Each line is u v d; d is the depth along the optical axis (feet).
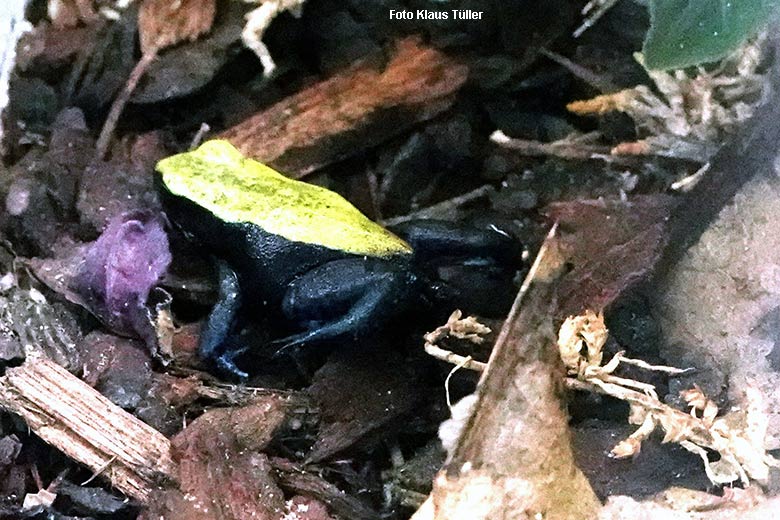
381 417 0.86
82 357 0.87
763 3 0.83
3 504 0.84
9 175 0.91
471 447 0.82
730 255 0.87
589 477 0.83
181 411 0.86
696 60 0.84
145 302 0.87
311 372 0.87
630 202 0.89
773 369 0.85
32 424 0.84
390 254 0.87
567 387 0.84
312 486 0.84
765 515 0.82
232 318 0.87
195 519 0.83
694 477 0.83
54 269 0.88
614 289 0.87
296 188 0.89
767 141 0.88
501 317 0.87
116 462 0.84
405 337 0.87
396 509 0.84
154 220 0.89
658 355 0.86
